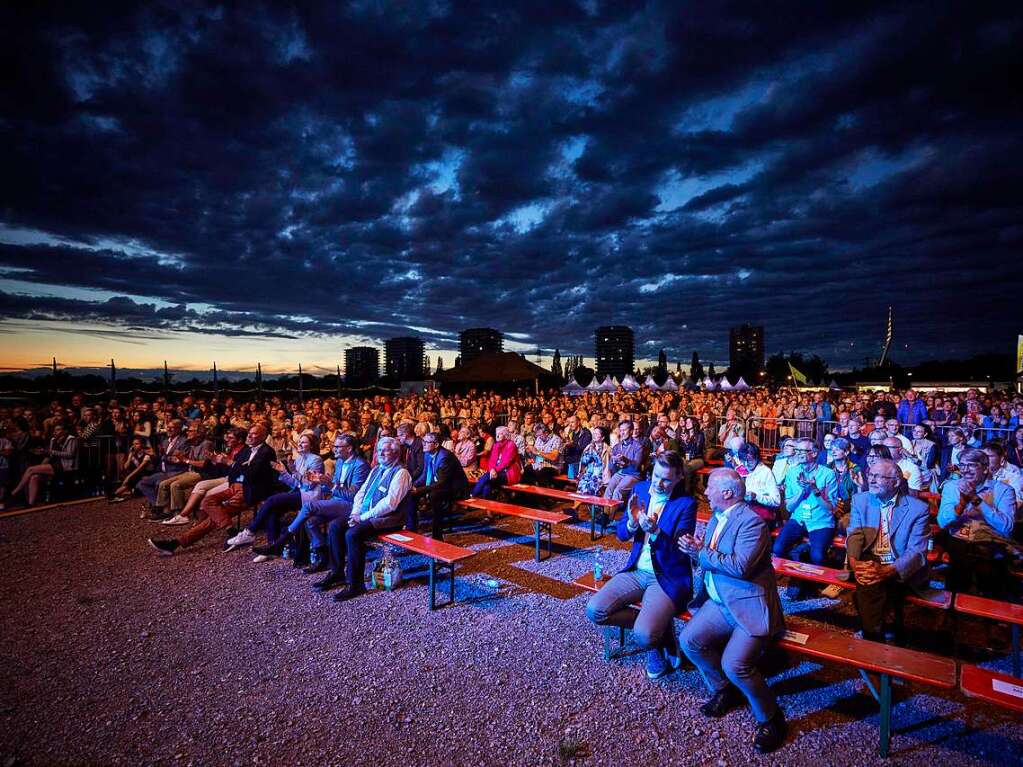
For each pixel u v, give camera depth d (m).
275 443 12.22
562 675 4.25
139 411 13.99
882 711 3.29
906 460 7.52
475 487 9.77
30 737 3.49
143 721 3.67
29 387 17.44
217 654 4.61
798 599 5.84
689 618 4.08
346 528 6.19
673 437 11.56
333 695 3.98
